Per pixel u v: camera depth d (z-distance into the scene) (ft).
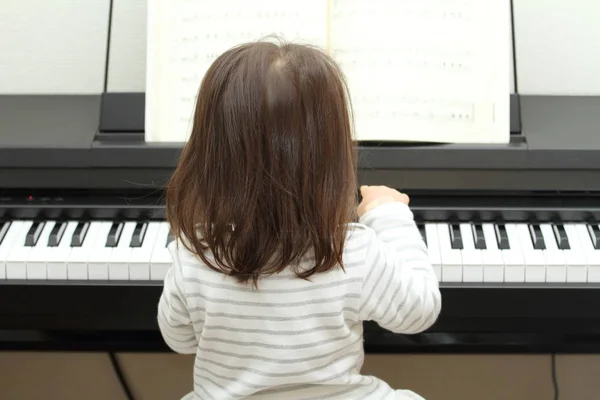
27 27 5.36
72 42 5.38
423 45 4.41
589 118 4.79
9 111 4.96
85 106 5.06
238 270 3.07
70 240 4.42
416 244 3.49
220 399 3.23
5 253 4.29
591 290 4.12
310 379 3.20
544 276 4.19
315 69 3.07
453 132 4.40
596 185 4.49
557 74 5.39
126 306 4.25
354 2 4.43
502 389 6.13
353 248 3.19
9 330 5.03
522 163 4.45
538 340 5.10
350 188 3.22
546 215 4.50
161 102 4.48
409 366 6.10
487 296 4.15
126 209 4.58
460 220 4.55
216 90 3.06
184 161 3.20
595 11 5.25
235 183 3.04
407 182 4.51
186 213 3.16
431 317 3.37
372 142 4.54
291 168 3.02
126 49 5.35
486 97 4.42
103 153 4.51
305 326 3.13
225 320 3.16
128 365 6.15
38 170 4.56
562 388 6.12
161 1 4.48
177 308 3.27
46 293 4.22
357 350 3.36
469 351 5.14
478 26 4.43
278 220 3.05
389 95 4.39
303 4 4.42
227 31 4.46
